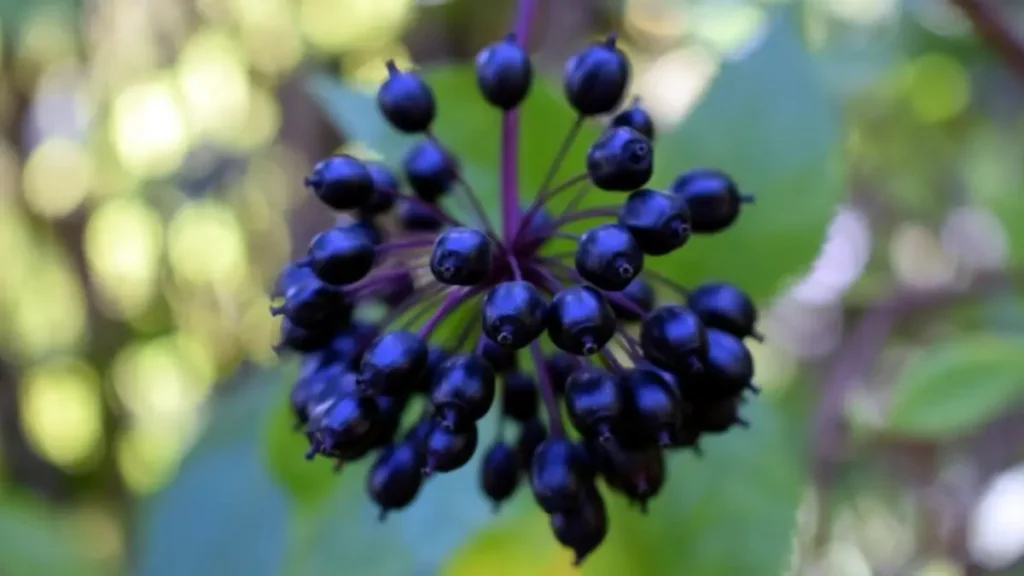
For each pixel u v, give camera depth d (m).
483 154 0.29
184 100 0.63
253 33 0.61
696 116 0.28
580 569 0.29
